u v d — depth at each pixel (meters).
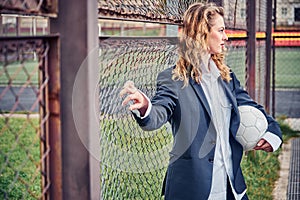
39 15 1.92
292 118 13.62
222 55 3.47
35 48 1.91
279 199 6.85
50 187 2.03
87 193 2.01
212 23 3.34
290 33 11.95
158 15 3.35
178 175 3.38
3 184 5.68
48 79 1.98
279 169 8.43
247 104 3.77
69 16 1.96
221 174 3.42
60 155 2.01
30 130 7.75
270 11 10.07
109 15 2.67
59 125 2.00
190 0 4.21
